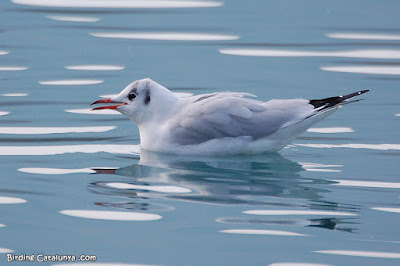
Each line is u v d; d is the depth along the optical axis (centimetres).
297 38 2259
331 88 1788
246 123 1337
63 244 973
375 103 1691
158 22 2453
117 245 970
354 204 1102
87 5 2673
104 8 2638
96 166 1298
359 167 1286
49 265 923
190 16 2531
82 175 1245
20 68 1959
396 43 2200
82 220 1049
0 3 2681
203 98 1397
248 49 2156
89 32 2328
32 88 1789
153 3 2712
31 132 1492
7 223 1038
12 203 1112
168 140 1374
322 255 935
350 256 934
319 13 2552
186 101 1402
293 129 1339
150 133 1396
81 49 2150
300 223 1032
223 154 1363
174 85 1805
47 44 2197
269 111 1344
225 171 1266
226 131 1339
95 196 1139
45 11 2577
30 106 1658
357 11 2577
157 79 1861
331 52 2125
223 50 2145
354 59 2053
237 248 959
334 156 1359
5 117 1578
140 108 1398
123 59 2052
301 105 1348
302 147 1419
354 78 1880
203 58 2062
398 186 1184
